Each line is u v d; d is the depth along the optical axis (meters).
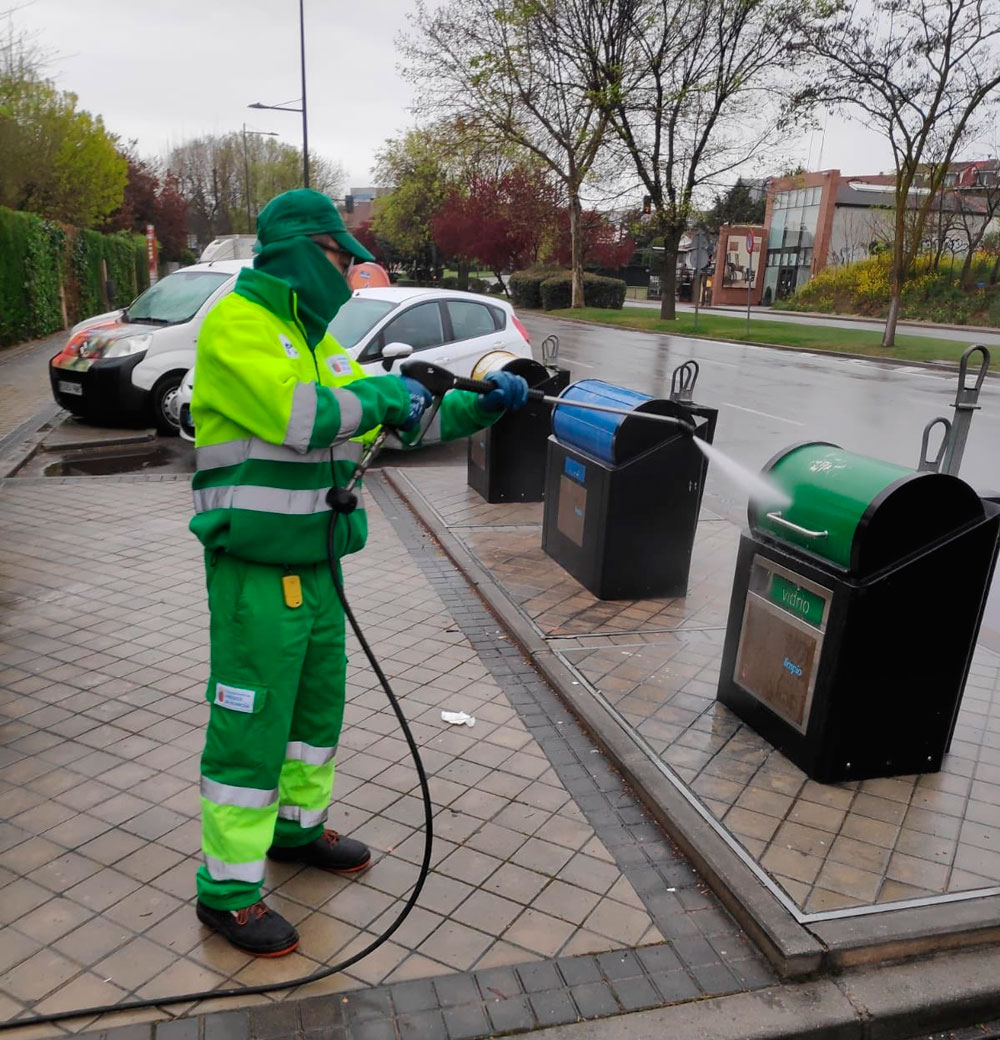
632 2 27.73
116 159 32.88
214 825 2.62
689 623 5.10
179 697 4.25
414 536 6.84
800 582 3.57
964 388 4.52
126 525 6.96
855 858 3.09
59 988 2.54
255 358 2.37
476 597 5.59
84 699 4.21
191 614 5.24
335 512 2.59
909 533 3.32
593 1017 2.50
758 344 25.83
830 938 2.70
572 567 5.79
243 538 2.46
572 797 3.53
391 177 59.09
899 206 22.97
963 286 38.69
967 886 2.97
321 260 2.56
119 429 10.67
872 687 3.44
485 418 2.95
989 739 3.93
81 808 3.38
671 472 5.27
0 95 23.70
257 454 2.46
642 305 54.44
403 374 2.72
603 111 29.56
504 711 4.19
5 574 5.85
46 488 8.05
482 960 2.69
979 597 3.43
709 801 3.39
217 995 2.53
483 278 71.81
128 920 2.81
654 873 3.11
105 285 21.69
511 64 31.27
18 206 26.50
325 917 2.85
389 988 2.58
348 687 4.39
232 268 11.48
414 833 3.28
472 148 35.75
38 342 20.47
